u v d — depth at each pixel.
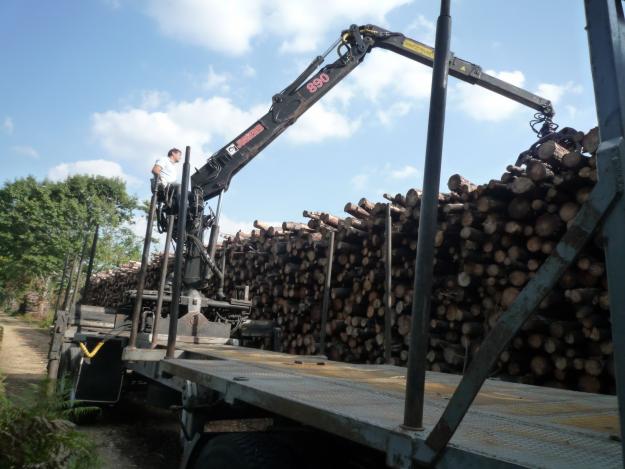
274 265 8.53
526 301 0.95
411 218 5.62
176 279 3.16
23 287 31.09
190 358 3.52
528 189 4.51
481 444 1.17
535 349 4.63
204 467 2.14
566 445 1.24
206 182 7.07
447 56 1.40
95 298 21.64
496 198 4.93
